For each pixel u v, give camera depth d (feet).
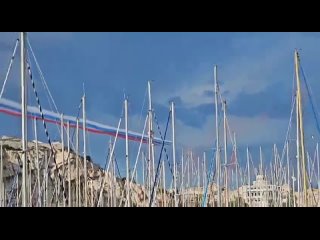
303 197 117.91
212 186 173.68
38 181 150.51
